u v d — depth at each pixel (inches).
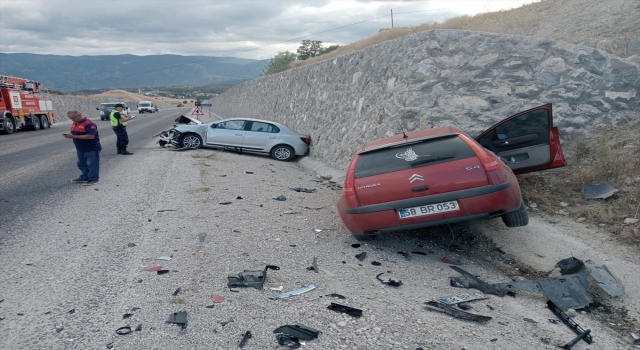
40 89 1232.8
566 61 376.8
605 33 487.8
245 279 183.0
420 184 209.8
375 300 169.5
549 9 704.4
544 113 281.9
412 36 428.8
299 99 772.0
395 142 232.8
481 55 391.2
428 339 139.9
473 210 206.7
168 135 692.1
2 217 291.4
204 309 159.0
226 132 650.2
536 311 165.8
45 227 265.6
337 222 284.5
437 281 192.9
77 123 395.2
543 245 231.8
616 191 266.1
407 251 232.8
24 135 1013.2
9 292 175.3
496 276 202.7
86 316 154.7
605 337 148.4
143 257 212.4
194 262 205.8
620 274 190.2
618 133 336.2
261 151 644.1
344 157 500.4
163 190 365.1
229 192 366.9
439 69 398.3
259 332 143.1
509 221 231.8
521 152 289.0
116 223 271.3
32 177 443.2
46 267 201.3
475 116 380.2
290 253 222.7
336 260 215.3
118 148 606.9
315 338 139.8
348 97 546.6
